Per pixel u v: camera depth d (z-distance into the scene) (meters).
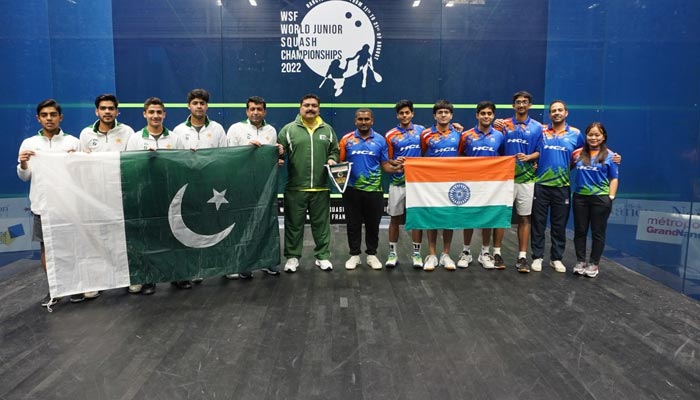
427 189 3.89
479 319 2.99
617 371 2.35
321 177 3.91
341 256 4.48
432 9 5.56
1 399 2.08
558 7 5.51
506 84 5.69
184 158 3.48
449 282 3.72
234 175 3.62
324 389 2.16
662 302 3.32
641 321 2.98
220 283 3.71
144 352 2.54
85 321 2.97
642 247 4.17
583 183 3.81
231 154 3.61
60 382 2.23
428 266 4.00
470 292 3.49
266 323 2.92
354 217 4.02
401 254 4.57
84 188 3.26
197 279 3.60
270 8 5.49
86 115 5.39
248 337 2.72
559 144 3.86
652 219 4.05
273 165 3.74
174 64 5.48
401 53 5.62
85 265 3.29
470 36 5.61
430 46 5.61
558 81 5.66
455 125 4.11
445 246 4.12
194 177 3.51
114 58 5.40
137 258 3.41
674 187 3.82
